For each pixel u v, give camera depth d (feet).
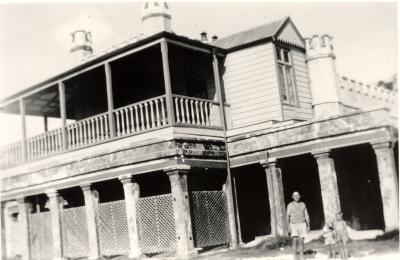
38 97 71.00
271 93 58.34
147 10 68.64
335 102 63.77
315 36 65.57
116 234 53.01
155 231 49.65
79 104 77.15
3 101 68.49
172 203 48.49
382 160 42.88
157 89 66.90
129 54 53.21
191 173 52.60
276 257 41.04
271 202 50.03
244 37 63.21
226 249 50.83
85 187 55.01
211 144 51.80
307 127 47.73
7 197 65.87
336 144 45.73
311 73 65.46
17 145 67.05
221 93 61.67
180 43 52.60
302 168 58.23
